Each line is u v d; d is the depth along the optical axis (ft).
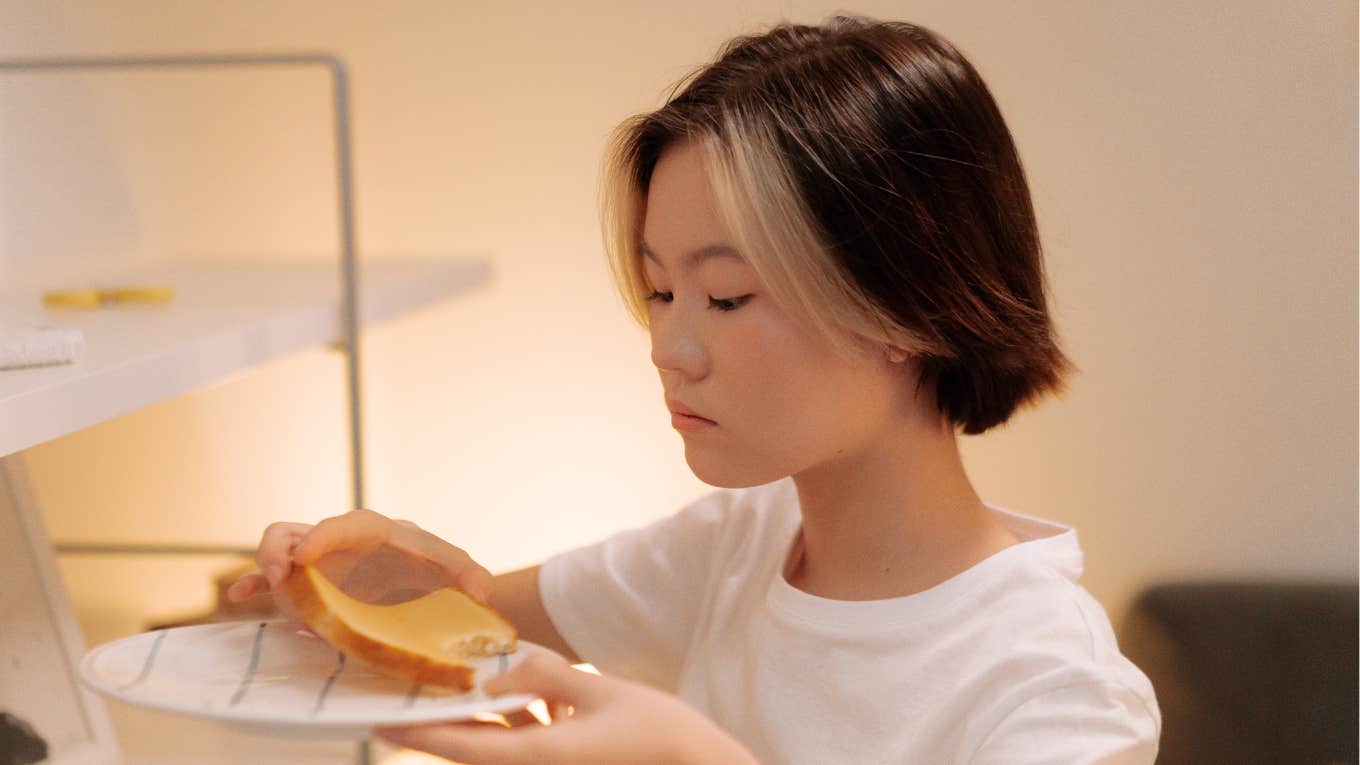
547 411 7.09
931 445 3.61
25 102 5.64
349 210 4.76
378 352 7.18
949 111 3.44
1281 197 5.95
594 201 6.87
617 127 3.64
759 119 3.33
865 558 3.65
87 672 3.09
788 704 3.65
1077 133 6.16
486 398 7.13
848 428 3.44
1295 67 5.85
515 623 4.21
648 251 3.47
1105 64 6.09
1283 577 6.13
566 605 4.17
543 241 6.97
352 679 3.13
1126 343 6.22
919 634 3.55
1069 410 6.32
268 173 7.10
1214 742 6.21
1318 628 6.05
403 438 7.22
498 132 6.92
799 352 3.35
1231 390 6.12
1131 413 6.25
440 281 5.98
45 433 3.59
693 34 6.64
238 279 5.72
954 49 3.57
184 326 4.47
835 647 3.62
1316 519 6.05
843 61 3.41
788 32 3.57
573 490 7.13
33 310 4.81
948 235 3.42
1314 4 5.80
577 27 6.75
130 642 3.23
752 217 3.28
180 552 5.24
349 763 4.88
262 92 7.04
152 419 6.43
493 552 7.23
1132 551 6.32
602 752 2.98
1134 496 6.30
